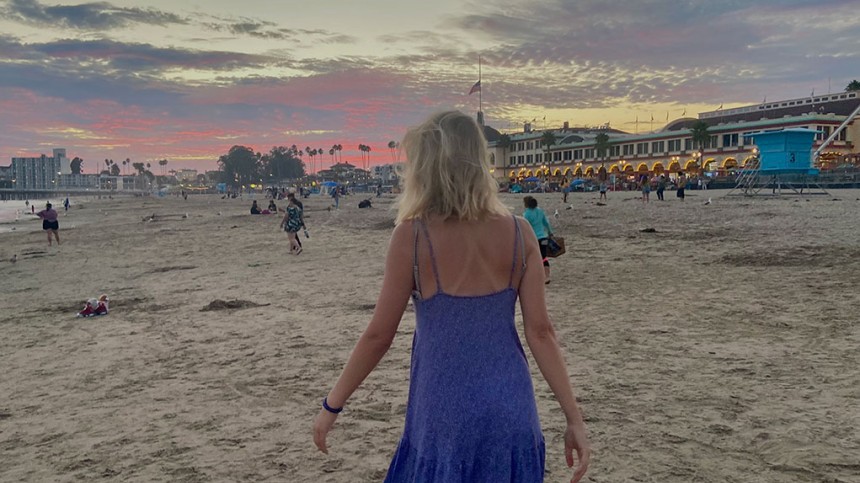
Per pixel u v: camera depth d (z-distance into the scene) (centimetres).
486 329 183
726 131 8494
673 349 679
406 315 906
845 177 5125
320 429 193
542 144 12181
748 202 3525
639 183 7212
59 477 425
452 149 183
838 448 411
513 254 185
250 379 638
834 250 1384
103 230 3788
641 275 1216
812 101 9531
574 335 760
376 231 2711
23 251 2575
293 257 1841
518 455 178
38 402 602
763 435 438
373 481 397
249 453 450
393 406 532
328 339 798
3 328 1009
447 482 175
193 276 1526
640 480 379
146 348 806
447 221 185
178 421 525
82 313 1070
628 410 499
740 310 860
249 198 12019
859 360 606
